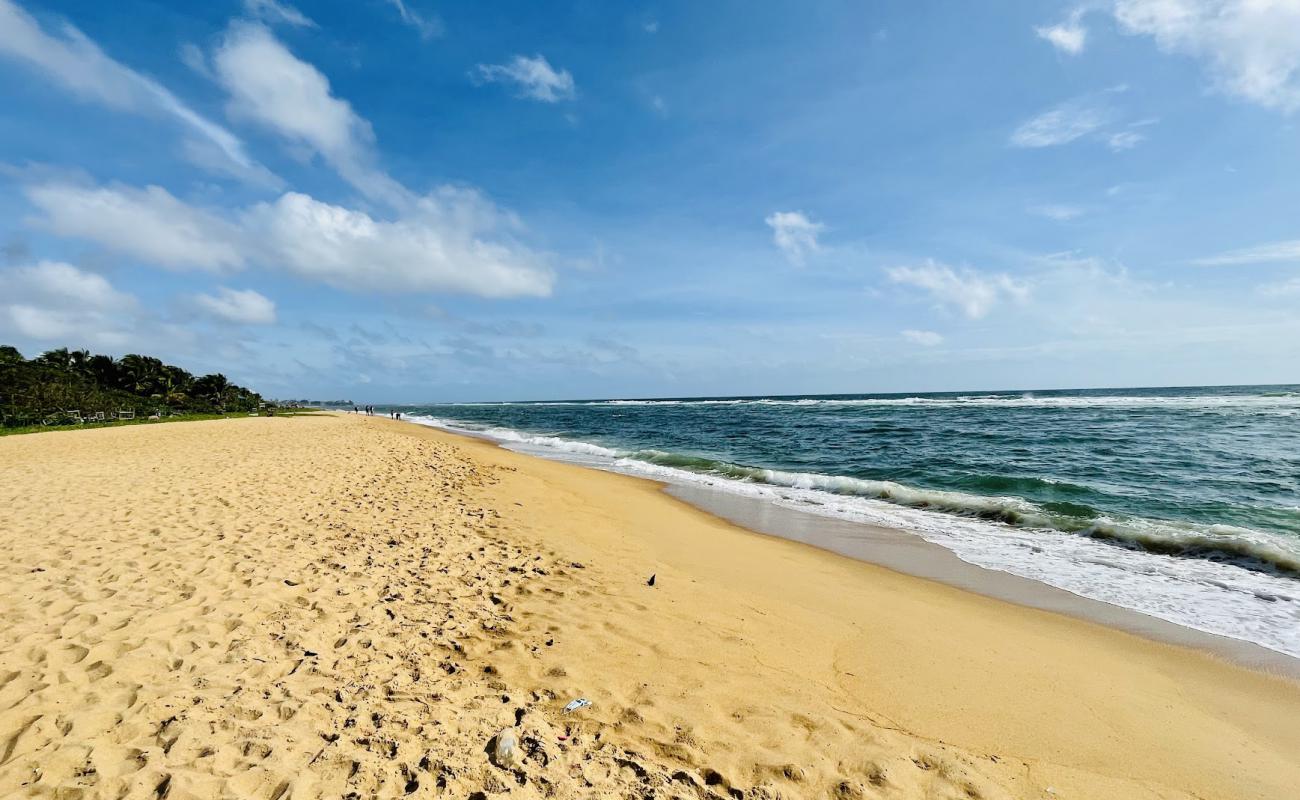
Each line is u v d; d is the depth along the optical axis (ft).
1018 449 67.62
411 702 11.80
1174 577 24.76
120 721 10.48
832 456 67.46
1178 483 45.06
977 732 12.46
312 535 23.99
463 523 27.91
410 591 18.30
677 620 17.39
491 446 84.48
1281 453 59.00
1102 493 41.32
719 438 96.84
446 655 14.21
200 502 29.58
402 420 187.01
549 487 42.78
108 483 35.17
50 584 17.39
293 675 12.59
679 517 35.70
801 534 32.30
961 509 38.52
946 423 107.76
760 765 10.50
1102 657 16.96
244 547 21.84
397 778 9.37
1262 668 16.44
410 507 30.68
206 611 15.78
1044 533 32.40
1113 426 91.91
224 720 10.66
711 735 11.39
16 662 12.55
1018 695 14.28
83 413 130.52
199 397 206.08
